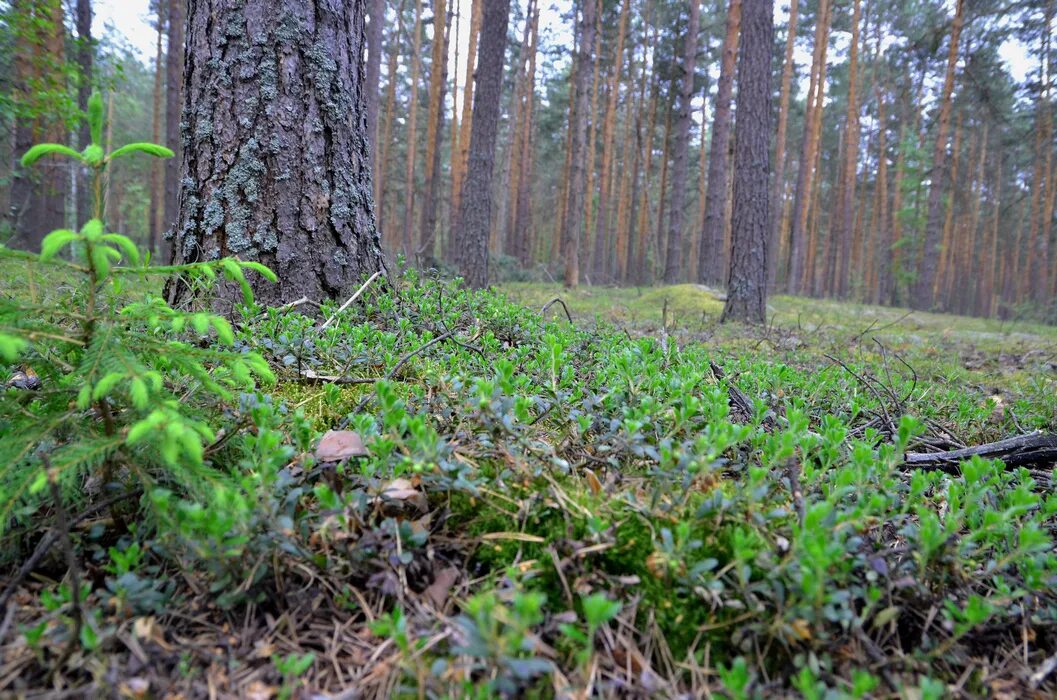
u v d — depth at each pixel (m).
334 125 3.50
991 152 33.38
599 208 26.70
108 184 1.38
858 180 38.72
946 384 4.46
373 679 1.21
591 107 28.23
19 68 6.29
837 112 33.16
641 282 28.39
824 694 1.11
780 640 1.29
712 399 2.28
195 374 1.53
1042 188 31.91
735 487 1.72
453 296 3.99
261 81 3.28
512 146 29.73
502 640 1.08
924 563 1.42
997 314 35.91
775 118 30.53
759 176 9.13
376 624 1.22
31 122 8.19
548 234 47.47
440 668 1.15
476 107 11.35
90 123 1.34
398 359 2.61
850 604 1.35
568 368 2.38
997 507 1.88
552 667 1.19
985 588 1.58
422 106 30.73
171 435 1.17
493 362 2.61
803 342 6.95
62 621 1.24
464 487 1.55
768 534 1.49
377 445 1.61
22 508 1.42
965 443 2.88
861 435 2.73
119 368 1.28
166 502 1.30
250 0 3.26
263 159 3.29
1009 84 23.64
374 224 3.87
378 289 3.74
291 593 1.40
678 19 25.42
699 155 34.88
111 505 1.56
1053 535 1.91
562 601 1.40
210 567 1.34
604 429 2.06
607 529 1.52
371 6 15.91
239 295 3.27
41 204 10.73
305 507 1.63
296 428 1.74
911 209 27.06
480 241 11.44
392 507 1.63
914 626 1.43
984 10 16.33
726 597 1.38
